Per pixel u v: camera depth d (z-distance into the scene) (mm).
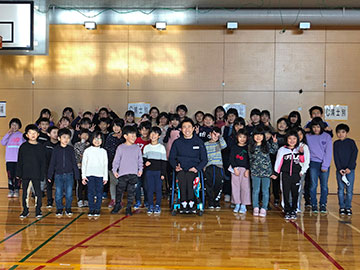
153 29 8320
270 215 5789
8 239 4355
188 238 4457
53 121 8383
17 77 8383
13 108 8375
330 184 8008
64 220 5344
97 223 5168
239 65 8258
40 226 4984
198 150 5812
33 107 8375
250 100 8242
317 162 6008
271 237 4543
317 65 8188
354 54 8148
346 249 4102
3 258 3699
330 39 8164
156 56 8320
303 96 8195
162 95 8320
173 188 5852
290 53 8211
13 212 5844
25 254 3826
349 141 5914
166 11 7688
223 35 8266
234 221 5363
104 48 8352
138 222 5242
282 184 5641
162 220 5375
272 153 6035
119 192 5758
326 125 6617
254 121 6887
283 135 6516
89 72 8359
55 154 5629
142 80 8320
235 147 6012
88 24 7621
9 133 7363
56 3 7555
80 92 8367
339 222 5359
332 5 7516
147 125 6152
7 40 7145
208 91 8273
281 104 8203
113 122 6473
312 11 7539
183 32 8297
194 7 7695
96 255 3811
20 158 5484
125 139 6145
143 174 6141
